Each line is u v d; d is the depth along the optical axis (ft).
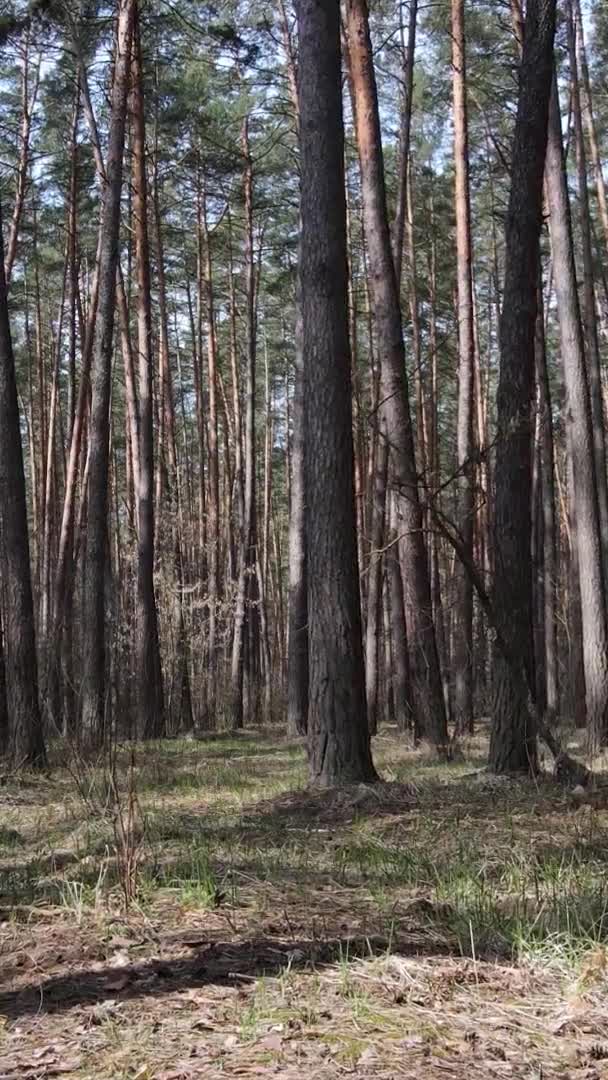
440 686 47.37
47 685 40.86
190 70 70.64
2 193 86.17
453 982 13.58
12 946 15.94
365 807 27.61
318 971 14.10
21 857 23.52
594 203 90.58
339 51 32.30
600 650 46.16
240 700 79.20
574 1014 12.60
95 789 30.76
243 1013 12.63
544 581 78.38
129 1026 12.42
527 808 26.48
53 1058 11.60
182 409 135.85
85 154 83.35
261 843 23.39
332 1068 11.05
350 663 30.94
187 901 17.69
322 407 31.17
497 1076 10.89
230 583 100.68
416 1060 11.27
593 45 76.59
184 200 95.35
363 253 90.53
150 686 63.46
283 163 85.05
